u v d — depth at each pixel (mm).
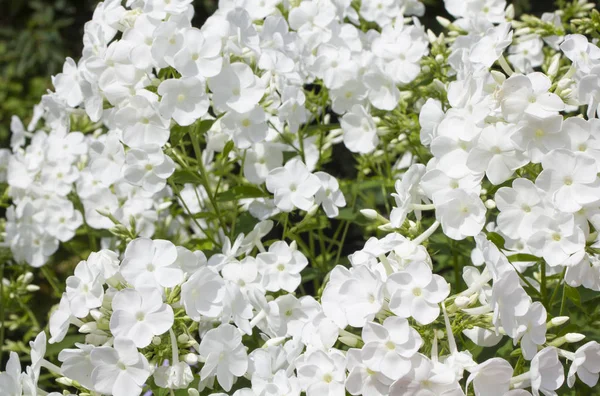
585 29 931
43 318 1304
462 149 806
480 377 731
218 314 788
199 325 844
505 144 779
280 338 814
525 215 778
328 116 1047
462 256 956
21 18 1953
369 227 989
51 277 1146
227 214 987
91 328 790
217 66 853
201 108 856
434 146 809
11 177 1026
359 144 969
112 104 893
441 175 805
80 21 1966
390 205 1041
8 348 1048
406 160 1062
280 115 910
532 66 1011
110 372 760
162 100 850
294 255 863
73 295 796
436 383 722
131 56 858
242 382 845
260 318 833
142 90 866
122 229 875
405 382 722
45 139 1026
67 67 953
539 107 771
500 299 741
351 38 972
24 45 1825
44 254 1037
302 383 756
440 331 753
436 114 867
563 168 765
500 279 735
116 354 760
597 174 772
